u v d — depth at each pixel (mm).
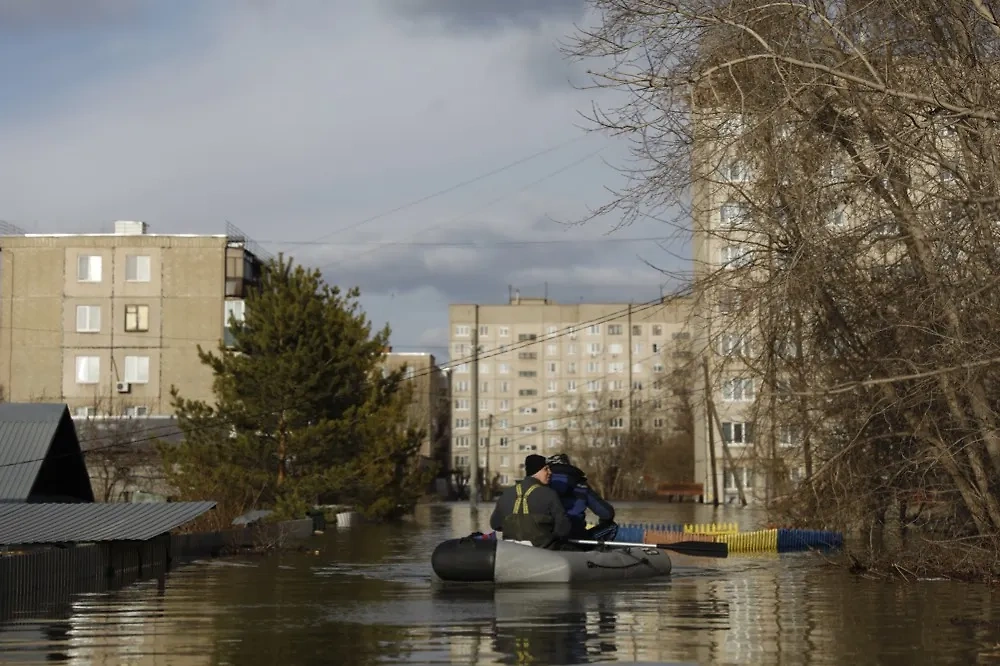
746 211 17375
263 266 37125
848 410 18438
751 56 13742
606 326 129875
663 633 11312
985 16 13367
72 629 11586
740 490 30938
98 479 42969
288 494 32750
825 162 14758
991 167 13336
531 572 15609
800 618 12430
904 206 15102
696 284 18188
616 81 15203
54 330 62312
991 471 17469
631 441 91750
